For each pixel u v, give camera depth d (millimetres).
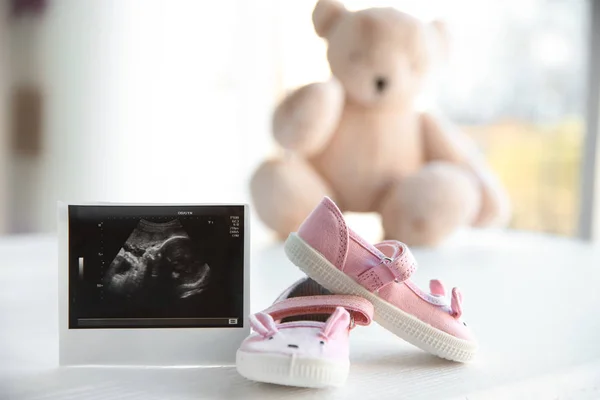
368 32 1623
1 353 775
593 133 2146
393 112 1730
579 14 2193
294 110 1620
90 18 2365
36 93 2281
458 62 2434
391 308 751
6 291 1136
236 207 750
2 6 2195
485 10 2391
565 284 1304
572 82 2232
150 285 734
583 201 2178
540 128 2311
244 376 637
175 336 732
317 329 665
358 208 1767
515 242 1881
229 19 2713
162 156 2588
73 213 730
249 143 2785
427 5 2471
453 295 779
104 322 727
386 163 1718
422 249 1672
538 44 2297
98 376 690
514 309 1077
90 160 2404
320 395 636
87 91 2383
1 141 2232
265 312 725
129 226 738
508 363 770
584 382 742
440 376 710
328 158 1732
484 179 1780
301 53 2766
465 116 2443
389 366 744
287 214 1636
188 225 745
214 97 2721
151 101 2541
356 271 752
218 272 742
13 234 2250
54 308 1014
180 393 636
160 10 2535
